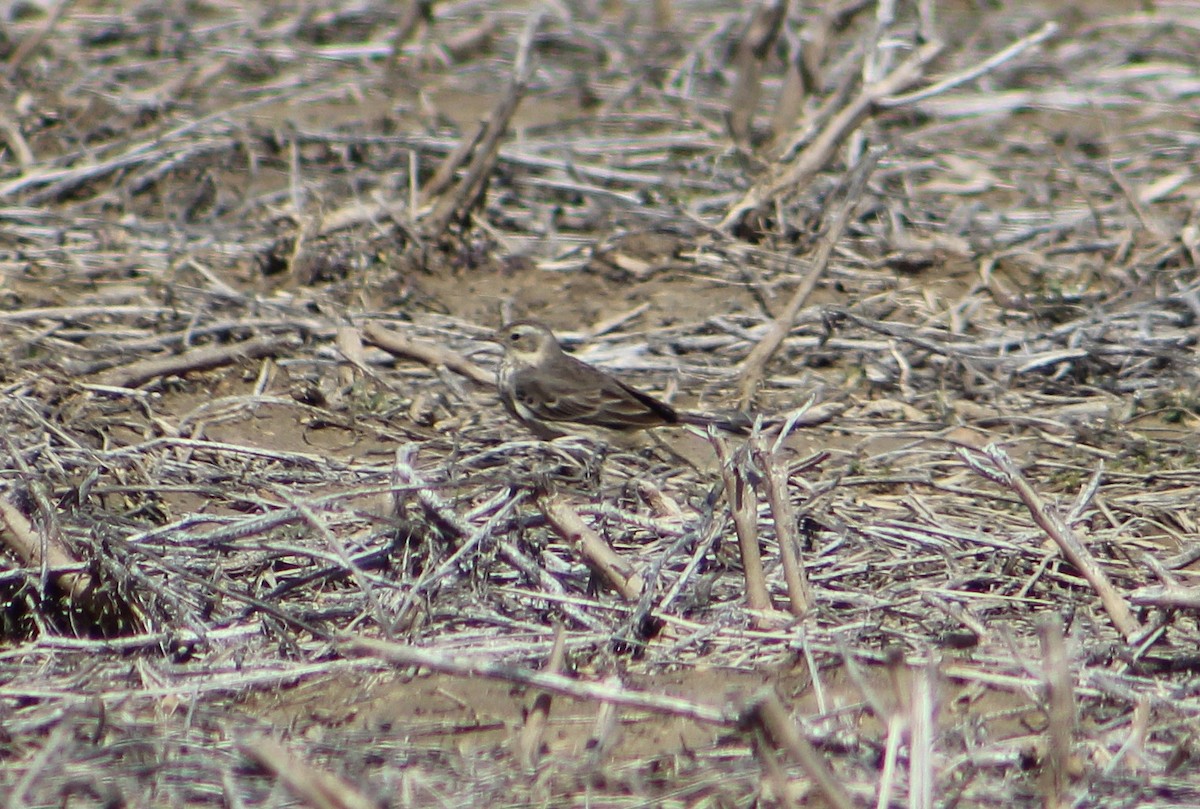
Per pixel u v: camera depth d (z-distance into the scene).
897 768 7.48
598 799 7.42
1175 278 16.36
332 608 9.45
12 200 18.50
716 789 7.44
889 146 19.67
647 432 12.74
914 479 11.77
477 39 26.42
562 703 8.52
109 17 25.97
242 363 14.29
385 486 10.52
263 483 11.42
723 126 22.11
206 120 20.31
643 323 15.93
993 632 9.25
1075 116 23.64
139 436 12.74
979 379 14.32
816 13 25.88
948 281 16.72
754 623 9.13
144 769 7.59
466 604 9.52
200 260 17.09
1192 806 7.30
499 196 19.27
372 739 8.09
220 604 9.60
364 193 19.34
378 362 14.67
